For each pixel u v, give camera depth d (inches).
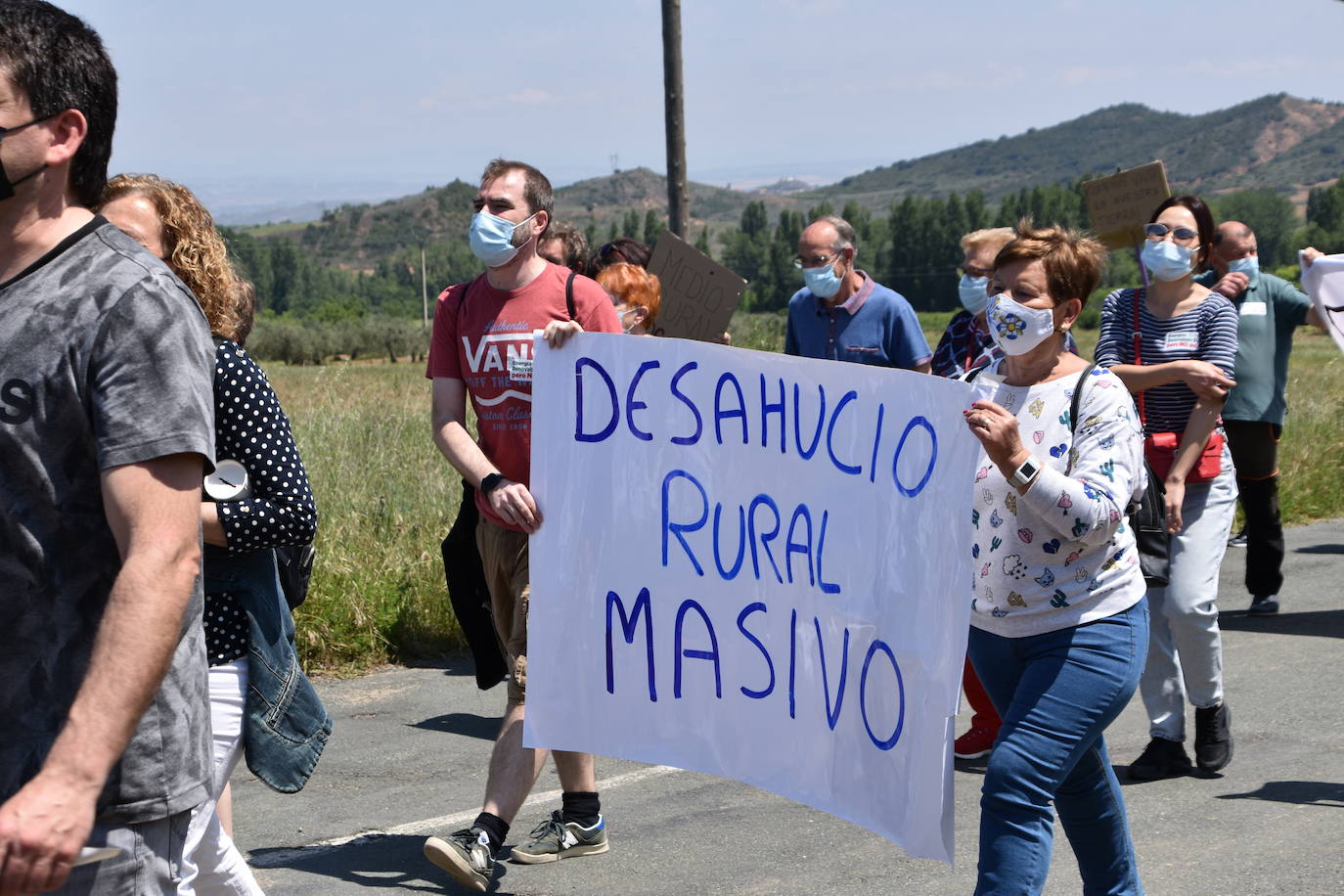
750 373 121.1
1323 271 197.8
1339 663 243.8
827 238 216.4
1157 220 185.6
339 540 289.4
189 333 77.7
